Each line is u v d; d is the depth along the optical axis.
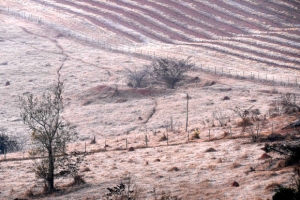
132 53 149.12
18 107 103.94
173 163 53.41
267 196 36.53
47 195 45.78
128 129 89.06
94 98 109.12
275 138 59.62
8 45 152.62
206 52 151.50
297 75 129.00
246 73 129.25
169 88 118.81
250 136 64.00
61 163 52.22
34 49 150.62
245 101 102.19
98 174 51.75
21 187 49.53
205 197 39.03
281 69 136.00
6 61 138.12
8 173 55.88
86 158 60.97
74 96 110.88
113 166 54.53
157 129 86.44
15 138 84.25
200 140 67.38
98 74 128.62
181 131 77.81
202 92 112.56
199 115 93.69
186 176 46.84
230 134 67.94
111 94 110.62
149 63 138.38
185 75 126.88
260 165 47.03
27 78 125.19
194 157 55.41
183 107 100.44
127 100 108.00
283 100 91.94
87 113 99.44
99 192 44.34
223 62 141.88
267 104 98.19
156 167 52.22
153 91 113.19
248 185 40.34
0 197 46.28
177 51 152.25
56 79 124.62
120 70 131.75
